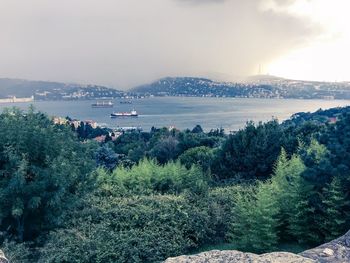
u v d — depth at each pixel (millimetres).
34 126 13461
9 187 11898
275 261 7414
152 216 13672
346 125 15141
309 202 13008
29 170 12750
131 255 11664
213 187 19891
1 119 13742
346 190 12805
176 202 14664
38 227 13352
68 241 11742
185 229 13438
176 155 41625
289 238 13484
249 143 22703
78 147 15625
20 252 11477
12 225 13219
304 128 26969
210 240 13805
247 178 22281
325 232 12758
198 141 43375
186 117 199375
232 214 14469
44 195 12398
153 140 61750
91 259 11297
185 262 7570
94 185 15352
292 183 13391
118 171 19594
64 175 12625
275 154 22125
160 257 12062
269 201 12375
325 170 12797
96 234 12133
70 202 13398
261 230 12102
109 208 14305
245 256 7645
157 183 18750
